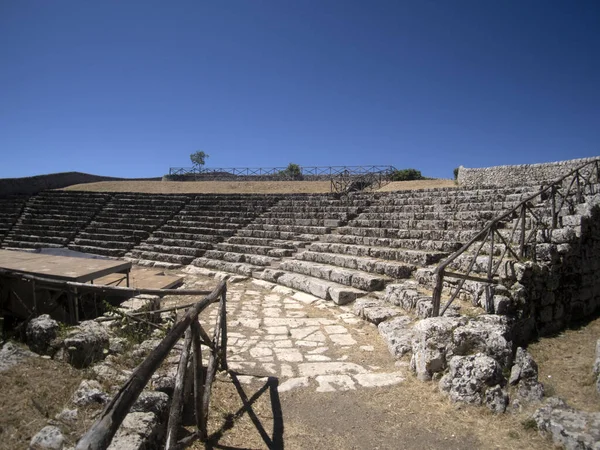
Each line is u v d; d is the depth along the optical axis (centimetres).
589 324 794
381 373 570
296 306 982
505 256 800
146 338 584
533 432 398
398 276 989
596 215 871
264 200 2025
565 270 792
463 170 1973
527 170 1595
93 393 358
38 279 582
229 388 520
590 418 382
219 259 1539
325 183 2814
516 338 670
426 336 534
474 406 445
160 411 365
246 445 393
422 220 1223
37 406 343
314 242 1434
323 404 483
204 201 2164
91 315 690
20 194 2619
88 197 2466
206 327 797
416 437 410
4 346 458
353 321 843
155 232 1886
